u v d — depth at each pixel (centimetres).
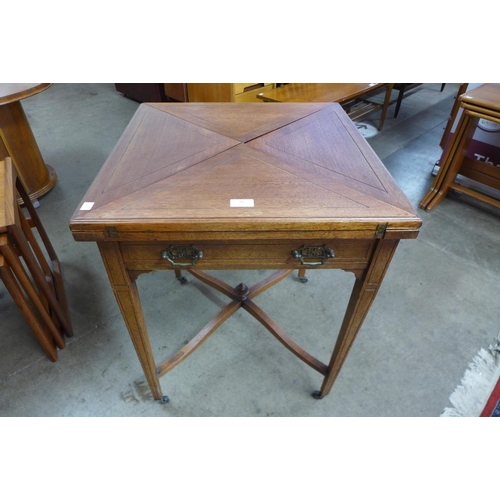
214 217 72
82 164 266
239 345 145
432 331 150
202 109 123
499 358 140
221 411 124
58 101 378
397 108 341
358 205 76
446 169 215
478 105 174
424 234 203
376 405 126
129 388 129
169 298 164
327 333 149
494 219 216
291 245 78
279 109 123
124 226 71
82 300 161
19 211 137
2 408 123
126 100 386
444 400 127
